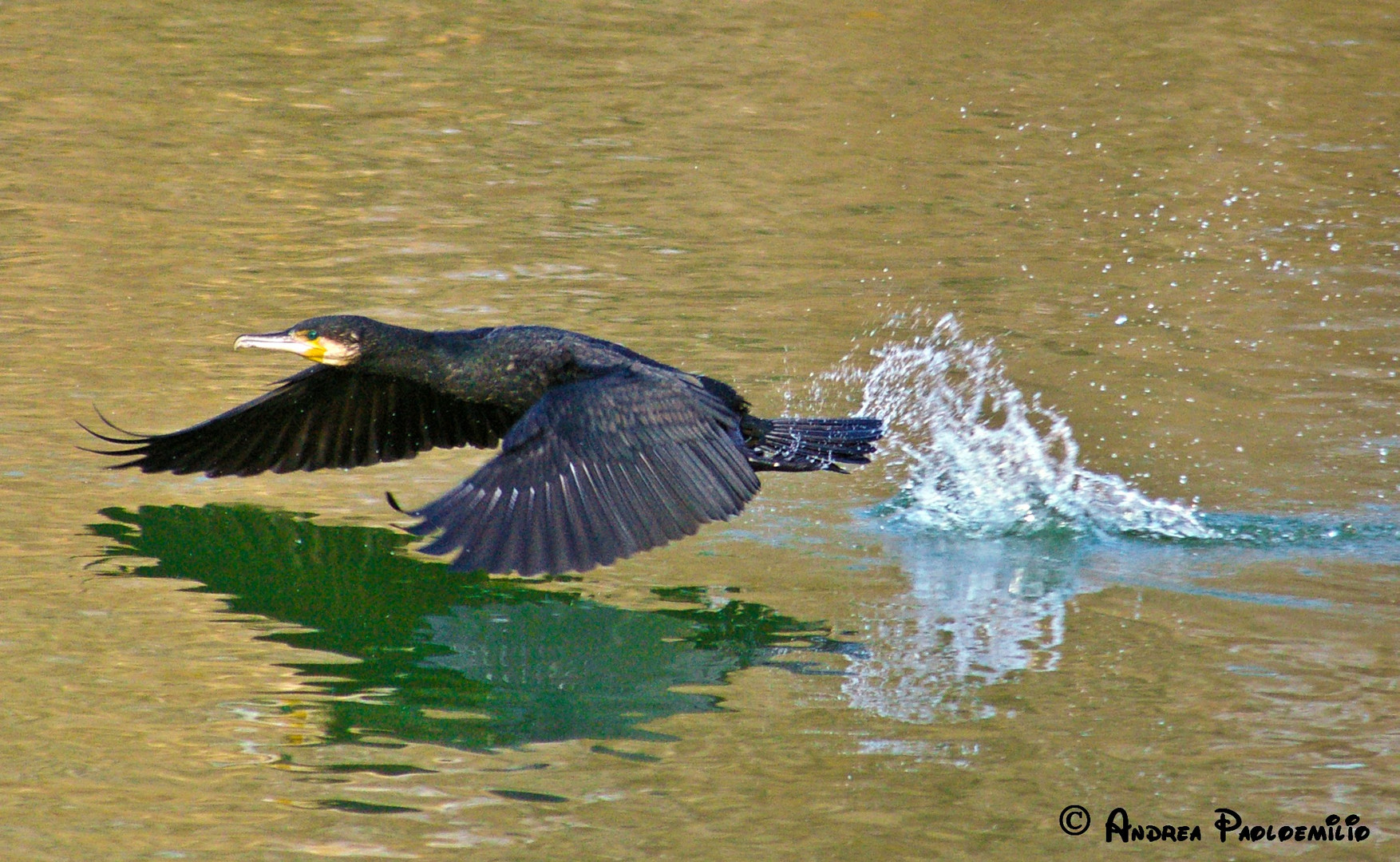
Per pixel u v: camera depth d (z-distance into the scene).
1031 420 12.69
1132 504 11.11
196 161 19.06
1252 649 8.71
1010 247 17.05
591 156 19.88
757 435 9.09
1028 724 7.89
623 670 8.49
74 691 8.05
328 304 14.66
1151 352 14.11
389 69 23.08
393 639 8.91
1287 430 12.48
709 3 26.77
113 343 13.53
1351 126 21.48
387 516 10.80
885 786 7.29
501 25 25.41
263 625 9.03
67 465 11.18
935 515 11.00
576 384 7.80
